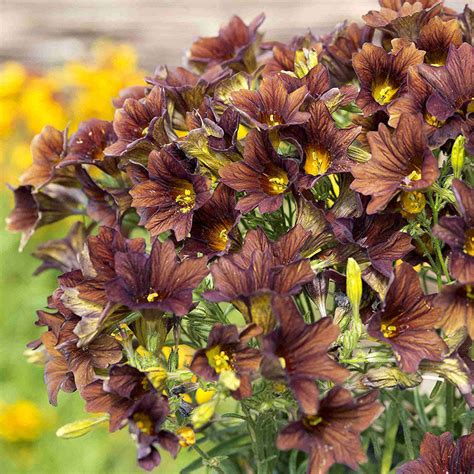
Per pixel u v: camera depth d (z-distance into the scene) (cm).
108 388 99
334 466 118
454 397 118
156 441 98
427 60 112
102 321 99
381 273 104
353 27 118
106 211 117
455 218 97
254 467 121
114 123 112
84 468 198
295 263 99
